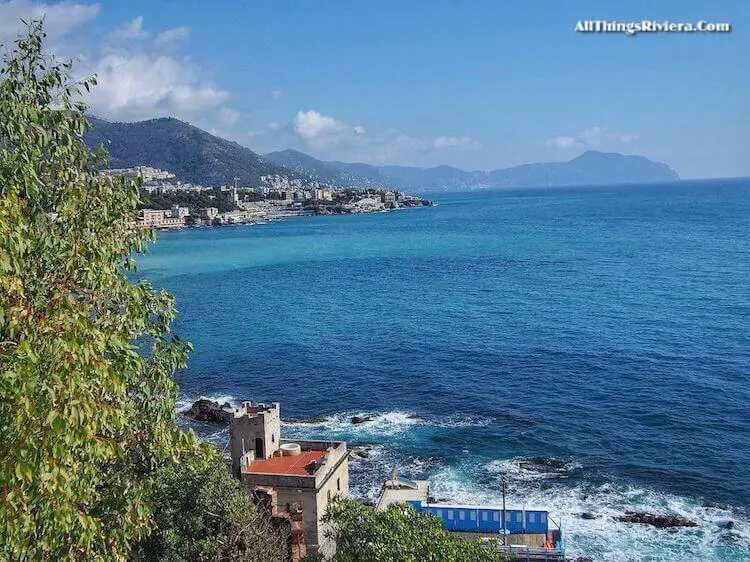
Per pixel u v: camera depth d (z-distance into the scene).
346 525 40.72
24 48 24.45
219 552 36.47
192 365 108.69
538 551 52.19
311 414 86.38
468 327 127.69
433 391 92.50
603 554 54.44
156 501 37.19
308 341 121.31
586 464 69.69
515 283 176.62
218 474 39.00
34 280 23.03
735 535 56.38
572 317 133.00
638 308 138.88
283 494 46.91
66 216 24.38
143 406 26.61
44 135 24.25
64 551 21.47
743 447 71.31
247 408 54.03
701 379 92.31
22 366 18.17
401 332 125.75
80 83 25.73
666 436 74.94
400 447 75.50
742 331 116.56
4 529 18.19
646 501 62.12
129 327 25.20
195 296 171.50
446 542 36.88
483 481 67.12
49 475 18.48
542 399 87.69
